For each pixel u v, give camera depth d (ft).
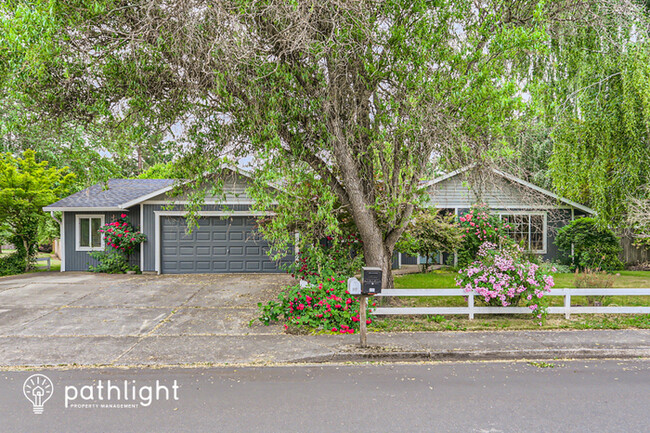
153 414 13.91
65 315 28.09
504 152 24.89
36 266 55.98
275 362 19.20
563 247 50.88
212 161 25.08
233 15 20.98
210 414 13.91
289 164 23.20
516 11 24.43
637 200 35.22
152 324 25.79
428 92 22.49
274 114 21.74
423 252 44.06
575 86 37.29
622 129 35.47
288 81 22.12
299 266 36.17
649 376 17.57
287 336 23.04
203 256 48.65
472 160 24.93
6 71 22.34
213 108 24.06
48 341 22.31
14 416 13.80
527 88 25.94
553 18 27.02
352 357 19.81
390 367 18.84
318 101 22.91
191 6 20.31
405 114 23.29
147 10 20.15
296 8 19.61
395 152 25.64
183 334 23.54
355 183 25.85
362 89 24.75
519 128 25.53
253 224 48.57
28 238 53.06
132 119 24.59
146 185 60.03
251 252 48.62
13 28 18.34
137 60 21.49
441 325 25.21
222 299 33.24
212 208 48.21
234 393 15.69
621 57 34.17
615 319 26.86
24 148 64.59
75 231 51.75
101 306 30.81
